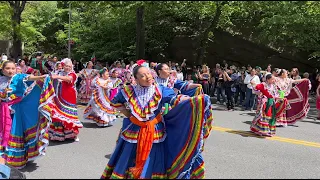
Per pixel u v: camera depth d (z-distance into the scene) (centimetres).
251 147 705
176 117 421
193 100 407
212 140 752
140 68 424
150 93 424
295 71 1277
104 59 2381
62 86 688
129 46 2291
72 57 2473
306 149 707
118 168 405
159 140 417
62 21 2272
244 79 1330
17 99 530
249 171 547
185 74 1720
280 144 742
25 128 536
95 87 870
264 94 817
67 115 694
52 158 595
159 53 2252
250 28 2127
